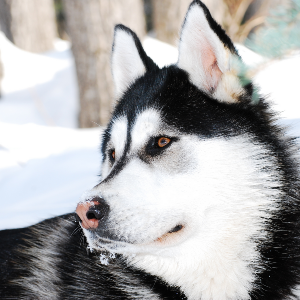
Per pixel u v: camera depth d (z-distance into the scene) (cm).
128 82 370
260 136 296
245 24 927
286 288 289
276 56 185
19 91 1312
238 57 285
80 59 952
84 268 324
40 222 384
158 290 305
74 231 343
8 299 346
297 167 304
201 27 296
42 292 336
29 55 1517
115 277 315
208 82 306
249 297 292
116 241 269
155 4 1230
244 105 300
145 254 299
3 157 762
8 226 462
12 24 1970
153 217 270
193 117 294
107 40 927
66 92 1272
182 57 316
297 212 297
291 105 638
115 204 266
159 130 294
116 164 296
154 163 286
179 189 277
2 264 358
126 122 316
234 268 291
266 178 288
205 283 295
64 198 530
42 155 740
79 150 723
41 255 351
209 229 282
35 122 1128
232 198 280
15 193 600
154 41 1134
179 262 295
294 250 294
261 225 290
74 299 316
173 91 310
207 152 281
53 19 2116
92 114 973
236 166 282
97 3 907
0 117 1141
